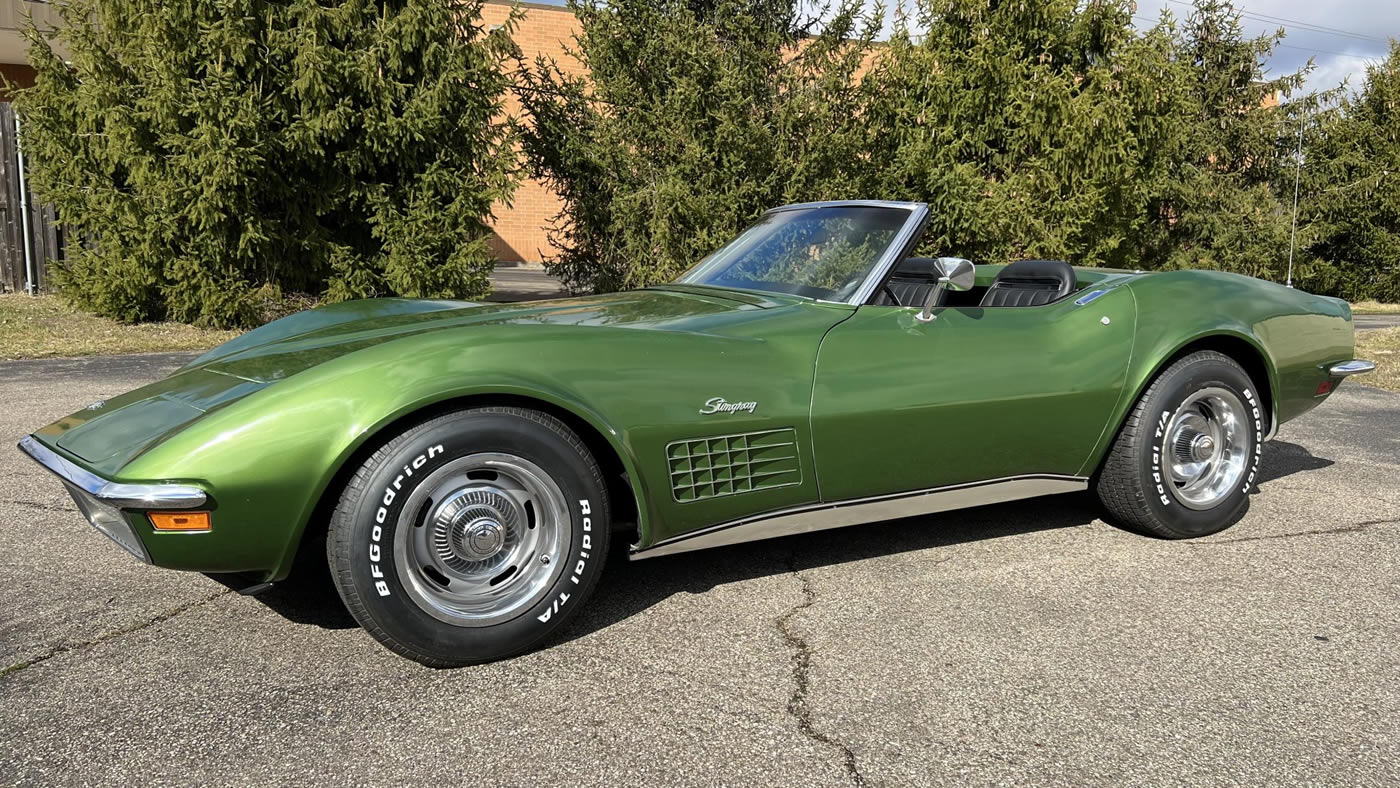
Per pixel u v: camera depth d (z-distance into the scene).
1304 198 19.08
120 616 2.71
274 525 2.21
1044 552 3.33
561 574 2.48
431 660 2.37
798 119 10.15
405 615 2.29
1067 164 10.41
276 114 9.17
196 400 2.46
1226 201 16.89
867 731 2.09
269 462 2.17
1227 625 2.69
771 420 2.70
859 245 3.24
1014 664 2.43
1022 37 10.98
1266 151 17.72
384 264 10.10
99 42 9.41
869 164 10.47
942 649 2.52
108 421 2.52
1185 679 2.35
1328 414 6.22
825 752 2.00
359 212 10.23
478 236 10.52
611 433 2.46
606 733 2.08
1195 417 3.52
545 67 11.50
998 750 2.02
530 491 2.45
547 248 25.89
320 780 1.88
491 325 2.66
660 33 10.75
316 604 2.82
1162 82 11.05
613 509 2.90
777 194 10.26
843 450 2.82
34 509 3.72
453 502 2.36
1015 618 2.73
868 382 2.84
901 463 2.94
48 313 10.25
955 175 10.19
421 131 9.64
